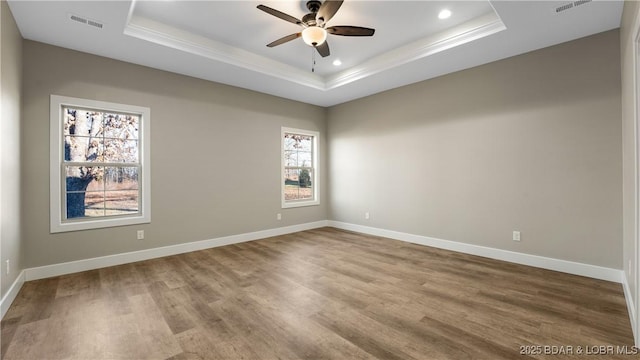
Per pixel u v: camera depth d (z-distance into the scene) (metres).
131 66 3.71
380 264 3.56
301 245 4.55
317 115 6.07
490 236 3.79
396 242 4.72
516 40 3.13
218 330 2.06
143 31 3.06
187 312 2.34
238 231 4.77
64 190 3.31
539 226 3.37
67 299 2.58
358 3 2.81
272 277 3.12
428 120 4.44
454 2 2.80
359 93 5.20
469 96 3.96
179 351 1.82
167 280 3.05
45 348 1.86
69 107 3.34
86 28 2.86
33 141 3.06
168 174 4.02
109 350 1.84
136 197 3.83
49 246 3.15
